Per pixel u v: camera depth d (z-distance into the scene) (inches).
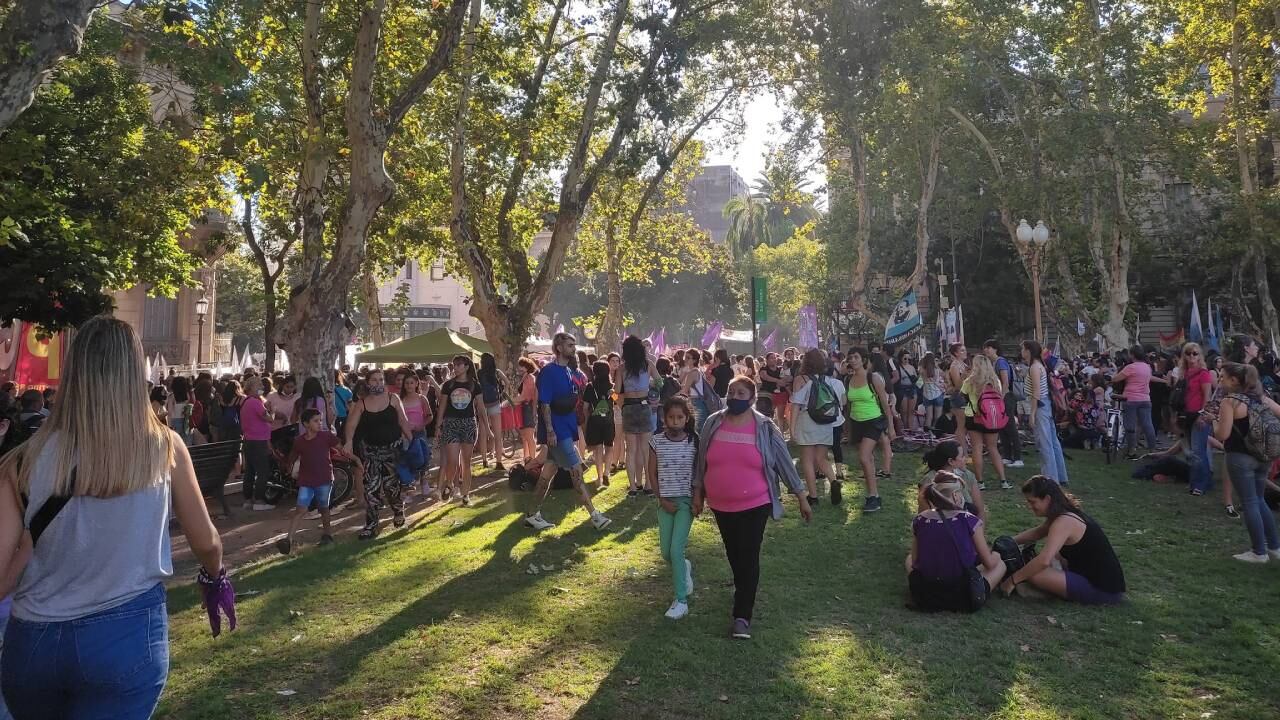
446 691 179.8
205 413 576.1
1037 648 201.9
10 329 642.8
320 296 481.7
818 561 284.0
